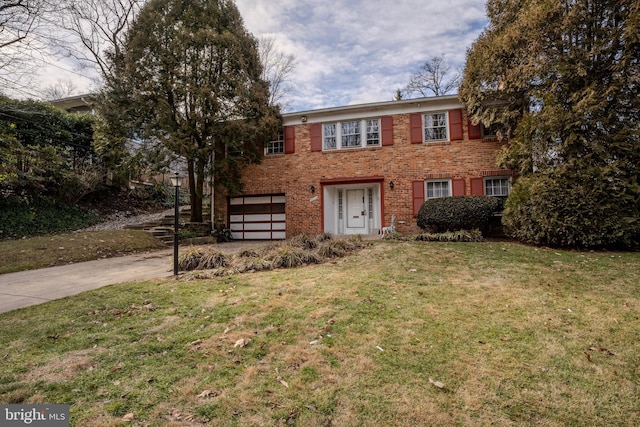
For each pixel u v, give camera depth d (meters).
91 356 2.96
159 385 2.51
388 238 10.20
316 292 4.76
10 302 4.60
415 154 12.34
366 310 4.05
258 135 12.66
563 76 8.03
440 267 6.20
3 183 10.50
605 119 7.63
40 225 10.90
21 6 9.63
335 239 9.11
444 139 12.17
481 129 11.73
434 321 3.70
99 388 2.48
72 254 8.22
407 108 12.50
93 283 5.69
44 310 4.19
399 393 2.40
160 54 11.11
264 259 6.77
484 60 9.63
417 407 2.24
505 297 4.46
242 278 5.66
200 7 11.82
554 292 4.64
